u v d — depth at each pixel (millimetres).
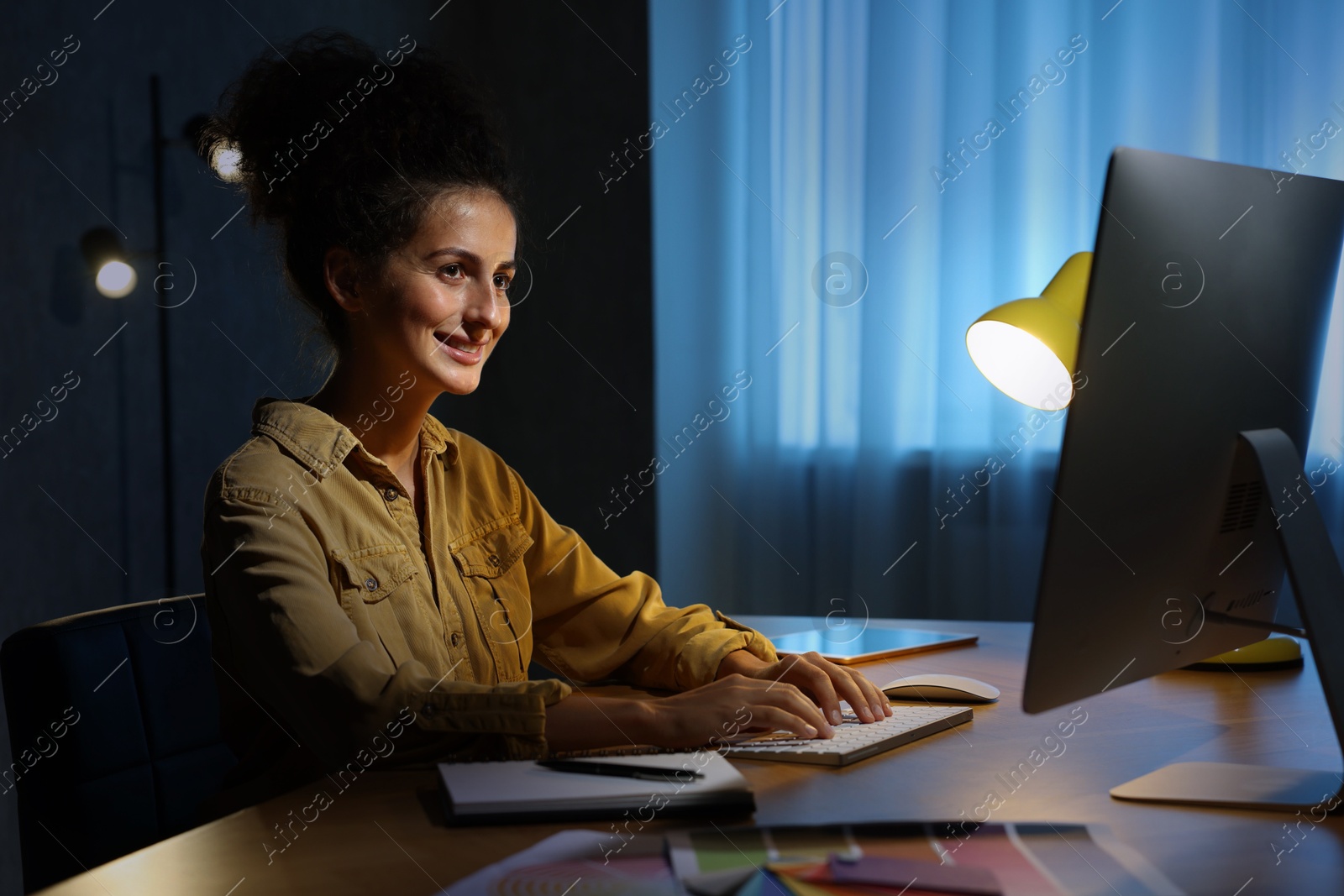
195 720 1019
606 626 1080
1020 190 2414
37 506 1767
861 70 2596
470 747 741
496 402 3039
